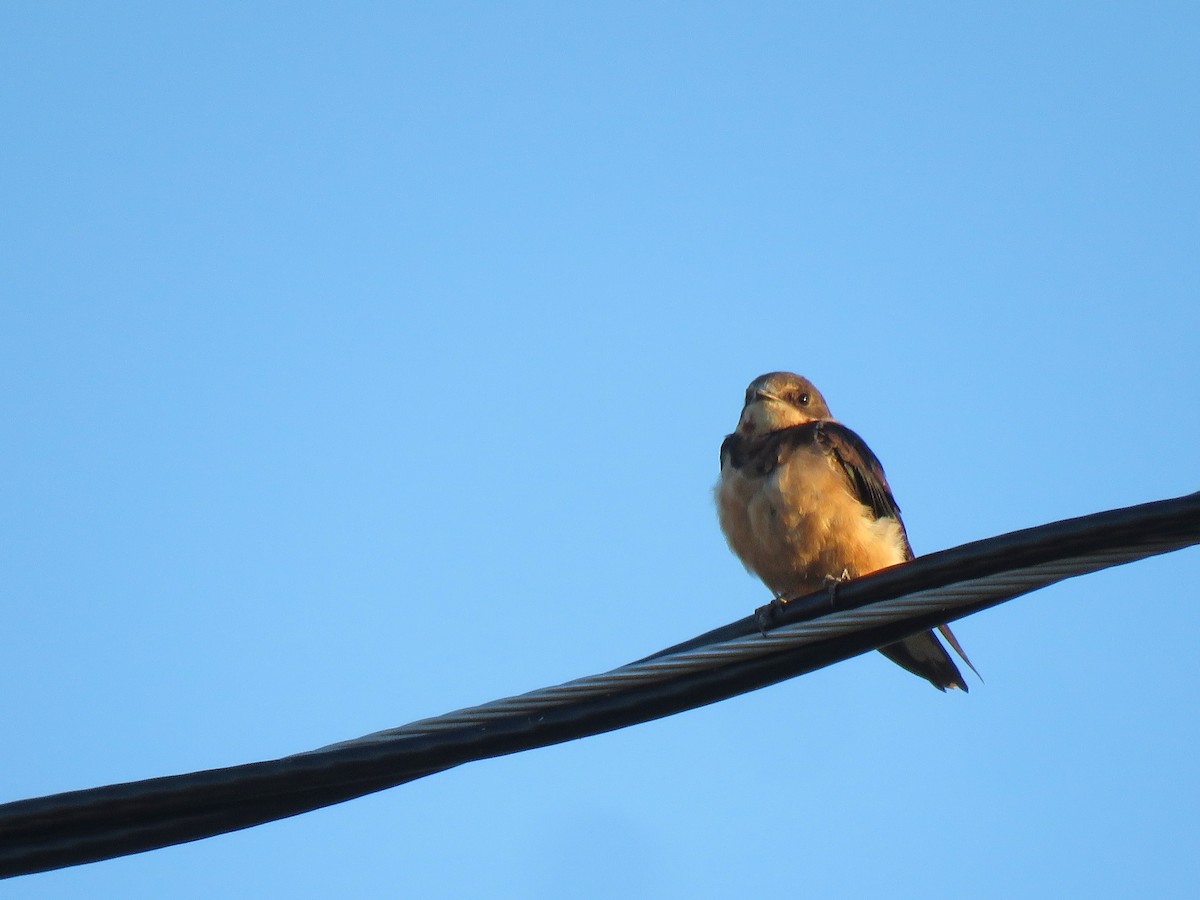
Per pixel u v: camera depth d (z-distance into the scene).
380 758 9.84
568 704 10.12
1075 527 9.80
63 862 9.61
